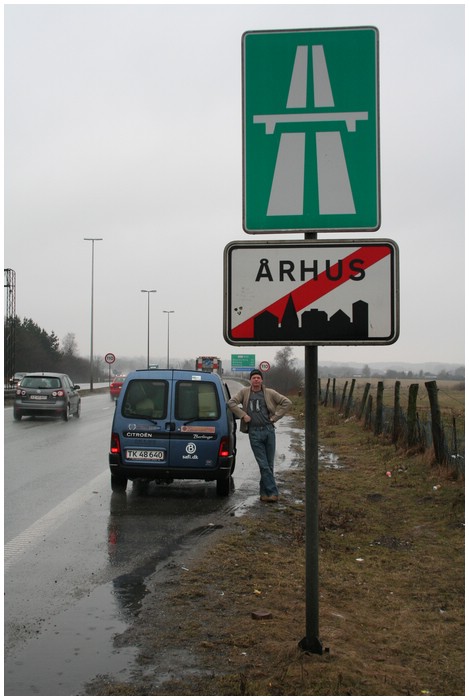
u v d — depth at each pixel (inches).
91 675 155.3
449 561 257.4
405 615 201.2
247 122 152.9
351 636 179.3
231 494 394.0
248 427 378.6
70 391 926.4
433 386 425.7
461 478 385.1
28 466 489.1
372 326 147.6
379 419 621.0
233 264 149.1
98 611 198.1
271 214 151.9
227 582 226.2
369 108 151.4
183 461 381.4
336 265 148.0
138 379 394.6
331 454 544.4
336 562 255.8
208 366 2689.5
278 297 148.5
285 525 315.9
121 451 384.5
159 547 272.5
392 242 147.2
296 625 184.9
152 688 148.4
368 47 151.9
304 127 151.9
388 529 306.7
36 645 172.7
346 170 151.3
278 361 2166.6
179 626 185.0
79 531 300.5
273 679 149.9
